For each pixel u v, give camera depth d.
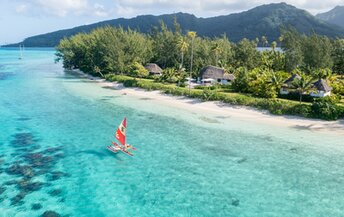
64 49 148.50
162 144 41.28
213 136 44.78
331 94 67.88
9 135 43.34
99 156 36.91
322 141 42.81
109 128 48.06
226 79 91.12
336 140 43.16
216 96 66.50
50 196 27.50
